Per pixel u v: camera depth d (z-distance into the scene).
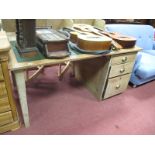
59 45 1.25
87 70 2.04
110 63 1.61
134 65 2.01
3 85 1.13
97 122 1.62
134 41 1.65
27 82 2.03
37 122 1.55
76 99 1.93
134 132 1.54
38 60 1.19
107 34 1.72
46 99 1.88
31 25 1.11
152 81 2.47
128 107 1.87
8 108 1.28
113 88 1.90
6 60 1.03
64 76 2.39
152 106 1.93
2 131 1.39
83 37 1.41
